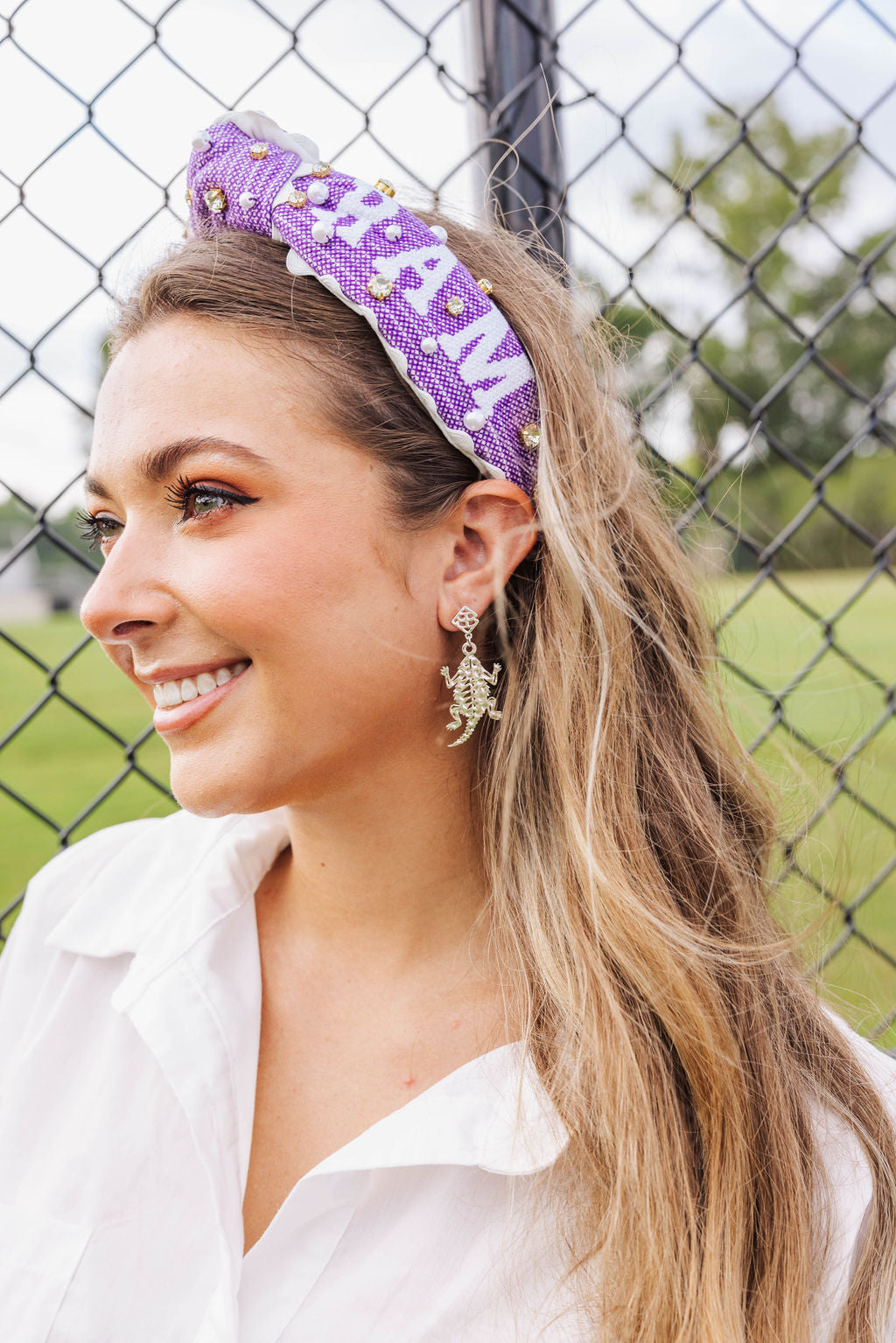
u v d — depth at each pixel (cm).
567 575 98
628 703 103
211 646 83
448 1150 89
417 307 87
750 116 148
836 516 161
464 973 101
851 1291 93
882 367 802
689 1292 90
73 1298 95
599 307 133
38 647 1062
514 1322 89
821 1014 108
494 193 127
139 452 82
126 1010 101
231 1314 86
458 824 99
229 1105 97
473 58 128
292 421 83
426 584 91
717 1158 94
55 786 663
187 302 84
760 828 117
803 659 168
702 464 147
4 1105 106
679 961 98
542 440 95
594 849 98
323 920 102
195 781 86
